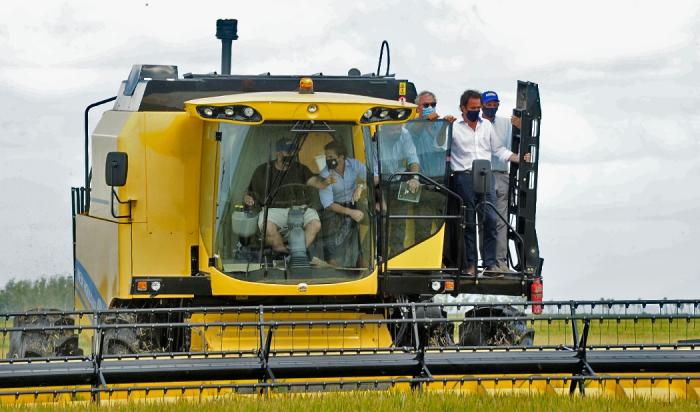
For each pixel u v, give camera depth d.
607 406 18.81
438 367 20.39
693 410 18.91
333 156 24.02
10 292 37.59
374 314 25.31
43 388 19.48
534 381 21.08
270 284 23.75
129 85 26.66
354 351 21.05
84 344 29.20
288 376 20.06
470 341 26.06
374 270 24.34
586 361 20.66
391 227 25.48
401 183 25.64
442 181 25.92
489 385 21.03
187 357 20.83
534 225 26.77
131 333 24.78
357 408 18.30
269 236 23.86
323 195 24.02
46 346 25.30
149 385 19.97
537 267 26.72
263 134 23.78
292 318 24.72
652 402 19.47
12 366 19.80
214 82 25.56
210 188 24.31
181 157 24.95
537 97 26.97
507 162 27.41
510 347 21.30
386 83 26.73
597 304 21.19
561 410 18.39
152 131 24.88
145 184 24.86
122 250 24.78
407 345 25.55
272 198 23.80
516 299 26.53
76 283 31.38
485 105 27.12
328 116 23.64
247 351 20.77
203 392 20.34
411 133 25.77
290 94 24.61
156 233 24.89
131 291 24.27
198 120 25.00
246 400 19.03
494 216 26.89
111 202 24.75
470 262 26.53
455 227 26.67
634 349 22.14
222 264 23.91
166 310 20.47
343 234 24.16
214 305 25.09
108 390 19.25
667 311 21.67
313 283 23.95
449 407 18.50
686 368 20.80
